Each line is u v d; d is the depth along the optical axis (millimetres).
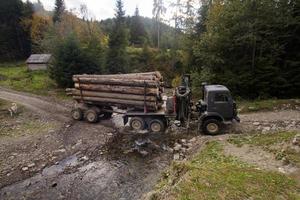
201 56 24406
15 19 71438
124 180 11133
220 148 11930
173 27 43625
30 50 72000
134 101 16828
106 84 17484
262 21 21250
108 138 15656
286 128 14742
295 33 21766
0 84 37000
